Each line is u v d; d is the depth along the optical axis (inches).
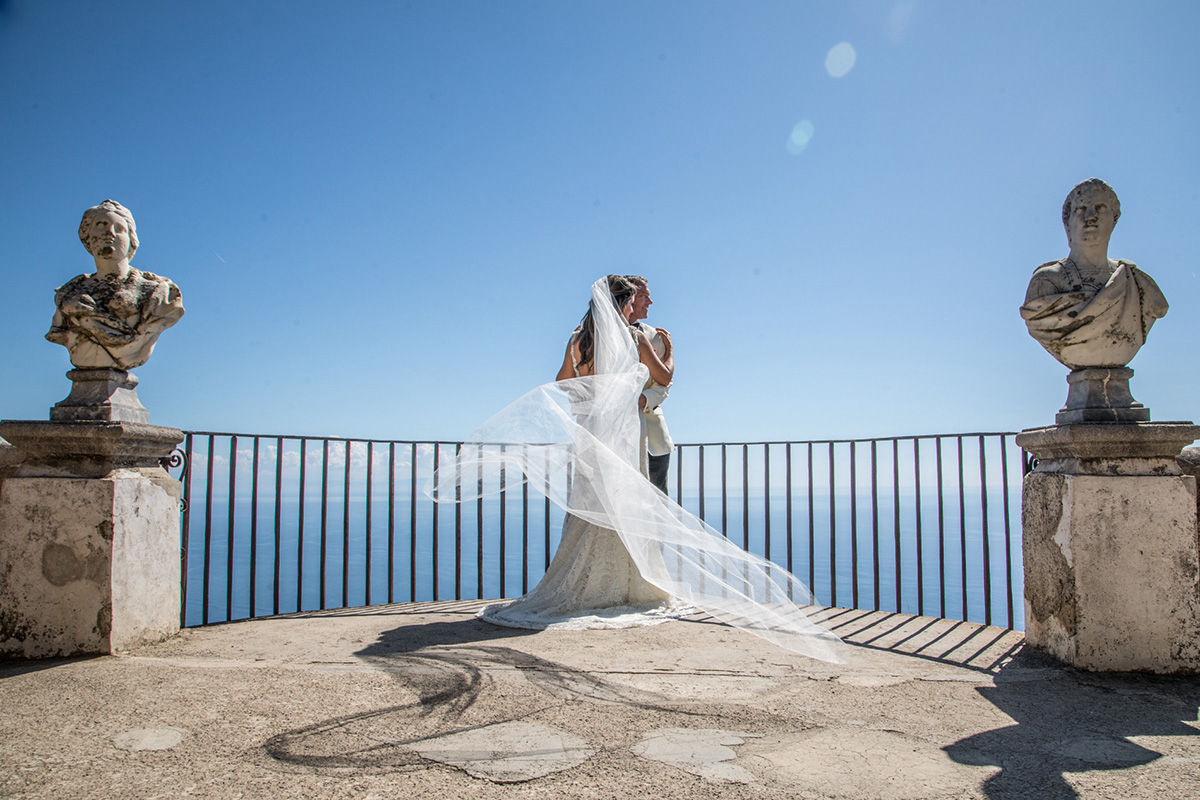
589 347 176.9
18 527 131.2
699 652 135.0
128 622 135.0
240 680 113.5
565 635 149.0
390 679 114.3
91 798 72.8
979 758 84.7
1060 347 130.6
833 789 75.8
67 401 135.8
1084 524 122.7
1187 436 122.3
